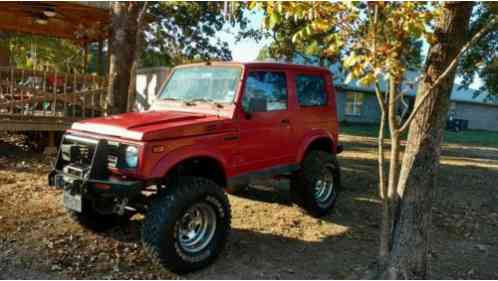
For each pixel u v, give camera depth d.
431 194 3.94
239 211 5.86
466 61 9.46
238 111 4.52
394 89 3.52
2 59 16.64
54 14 10.61
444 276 4.25
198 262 3.95
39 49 21.97
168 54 16.36
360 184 7.96
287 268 4.21
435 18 3.45
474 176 9.89
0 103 7.94
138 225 5.02
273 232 5.16
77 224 4.75
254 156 4.73
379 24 3.24
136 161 3.70
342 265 4.36
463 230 5.76
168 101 5.11
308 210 5.68
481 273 4.41
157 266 4.01
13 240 4.36
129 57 9.08
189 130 4.02
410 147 4.00
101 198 3.91
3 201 5.50
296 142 5.36
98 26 11.42
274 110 5.05
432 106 3.85
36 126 8.31
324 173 5.80
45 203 5.57
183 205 3.81
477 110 35.97
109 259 4.12
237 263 4.25
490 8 3.86
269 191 6.97
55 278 3.68
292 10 3.40
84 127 4.21
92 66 18.80
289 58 12.74
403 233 3.93
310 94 5.66
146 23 11.33
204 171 4.48
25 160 7.93
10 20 11.73
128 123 4.03
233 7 5.77
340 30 3.40
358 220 5.84
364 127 25.08
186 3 11.23
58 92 9.09
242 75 4.63
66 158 4.20
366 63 3.21
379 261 3.96
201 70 5.02
